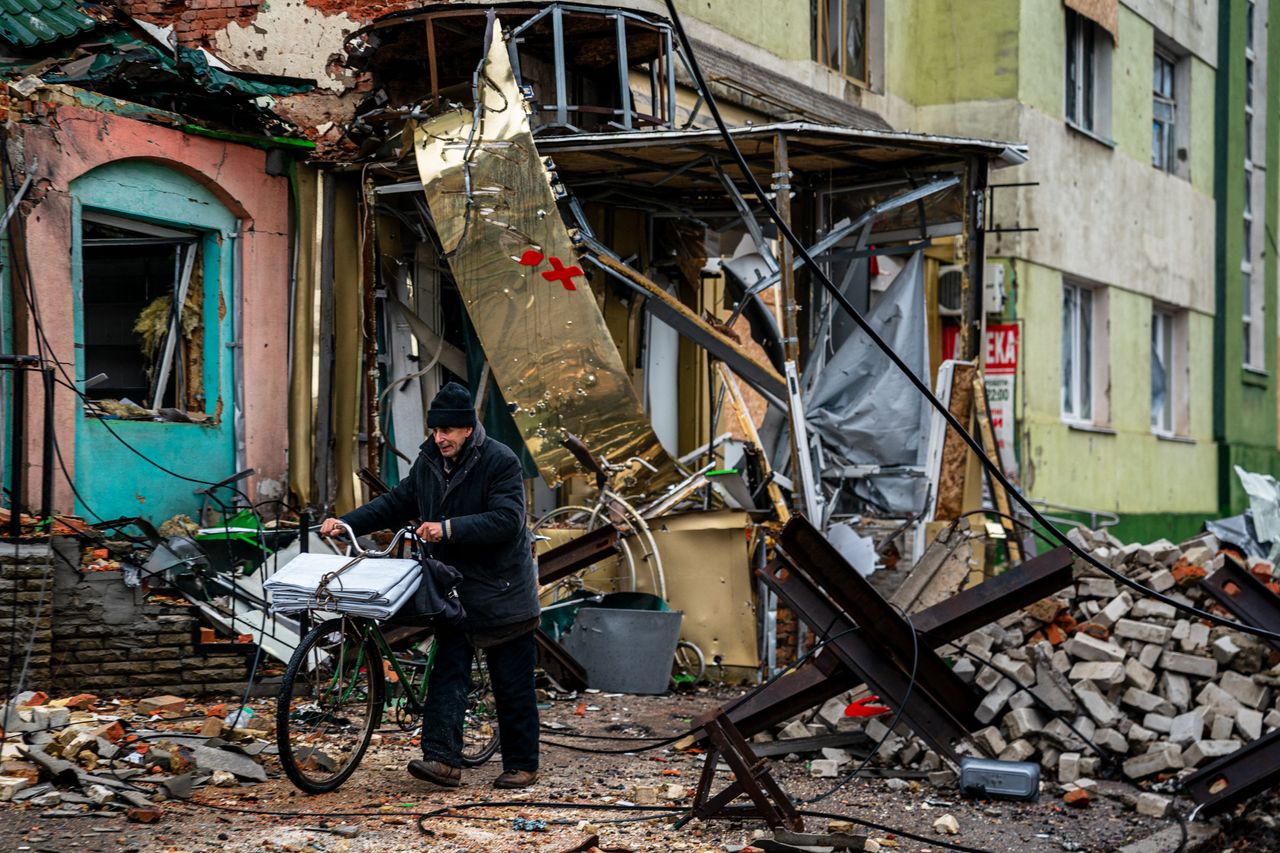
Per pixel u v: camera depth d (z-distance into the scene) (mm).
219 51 10945
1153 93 20656
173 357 10211
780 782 6895
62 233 9094
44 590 7672
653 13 10914
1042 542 15469
